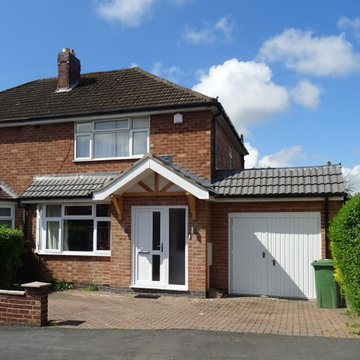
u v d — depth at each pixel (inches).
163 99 491.5
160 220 440.5
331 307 373.1
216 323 314.2
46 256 499.5
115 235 450.3
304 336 273.7
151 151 480.7
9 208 519.8
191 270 422.9
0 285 417.7
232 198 432.5
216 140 498.6
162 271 434.6
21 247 443.5
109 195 428.8
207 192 399.9
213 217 458.6
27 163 533.3
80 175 506.9
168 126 478.6
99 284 473.7
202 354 239.5
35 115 526.9
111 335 280.4
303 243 430.6
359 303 289.1
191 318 331.6
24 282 489.1
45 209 507.8
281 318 330.6
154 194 438.3
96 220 486.3
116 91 548.4
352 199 321.4
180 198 433.4
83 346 256.7
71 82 599.8
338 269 339.9
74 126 518.6
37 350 249.6
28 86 638.5
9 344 261.4
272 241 439.8
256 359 229.8
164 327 302.7
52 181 511.2
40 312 303.4
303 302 405.1
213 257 454.9
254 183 442.6
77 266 485.4
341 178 424.2
